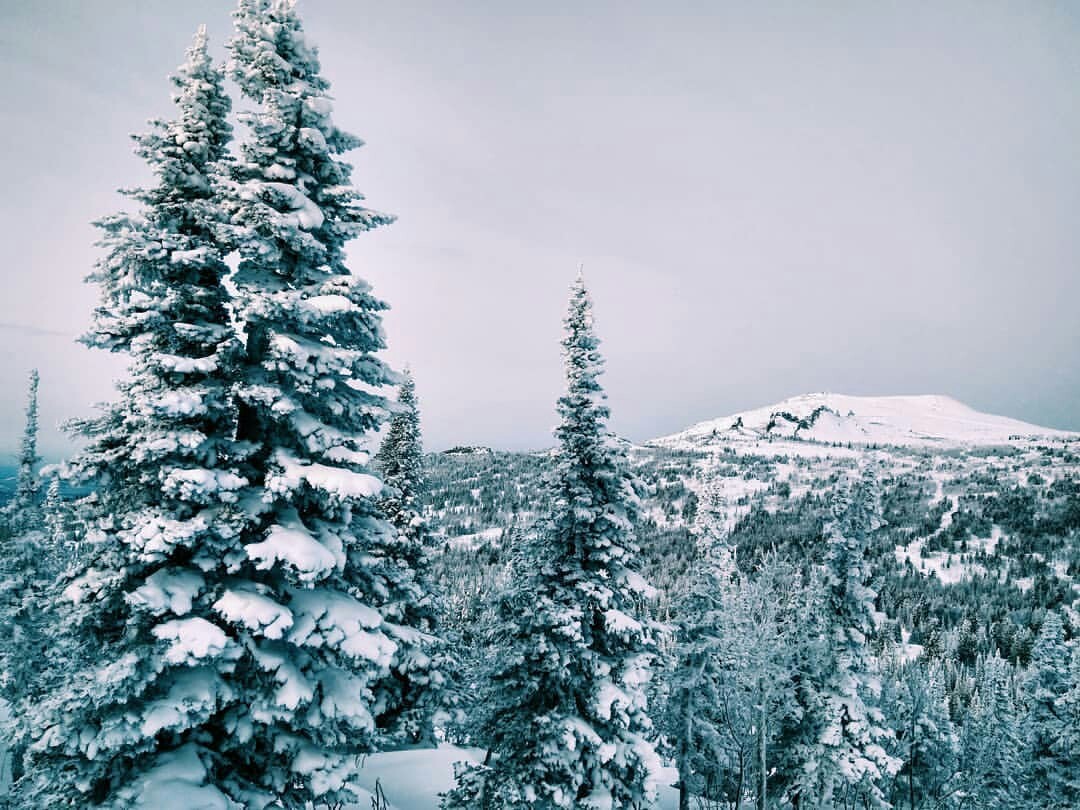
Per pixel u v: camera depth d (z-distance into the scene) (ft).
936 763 130.11
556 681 52.06
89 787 29.35
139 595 30.09
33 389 80.23
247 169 35.83
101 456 32.22
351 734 37.01
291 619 32.32
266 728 33.50
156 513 31.94
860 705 88.74
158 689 31.12
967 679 292.61
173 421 33.09
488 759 57.11
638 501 54.95
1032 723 118.11
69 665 32.60
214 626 31.22
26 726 29.73
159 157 33.86
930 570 650.43
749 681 89.81
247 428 36.94
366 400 39.47
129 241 31.78
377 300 38.55
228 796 31.63
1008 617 478.59
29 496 79.56
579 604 52.80
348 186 39.09
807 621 94.94
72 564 32.30
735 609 96.89
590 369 56.03
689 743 95.61
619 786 51.44
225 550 33.47
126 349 34.37
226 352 35.12
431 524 89.56
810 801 86.84
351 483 34.60
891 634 346.95
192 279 35.65
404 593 81.10
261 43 35.14
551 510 55.21
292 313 34.47
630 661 54.29
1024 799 117.39
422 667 79.00
